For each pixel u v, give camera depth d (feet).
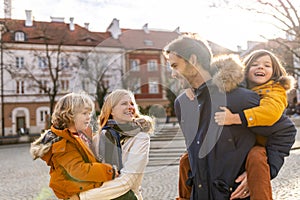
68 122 5.89
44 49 103.30
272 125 5.67
